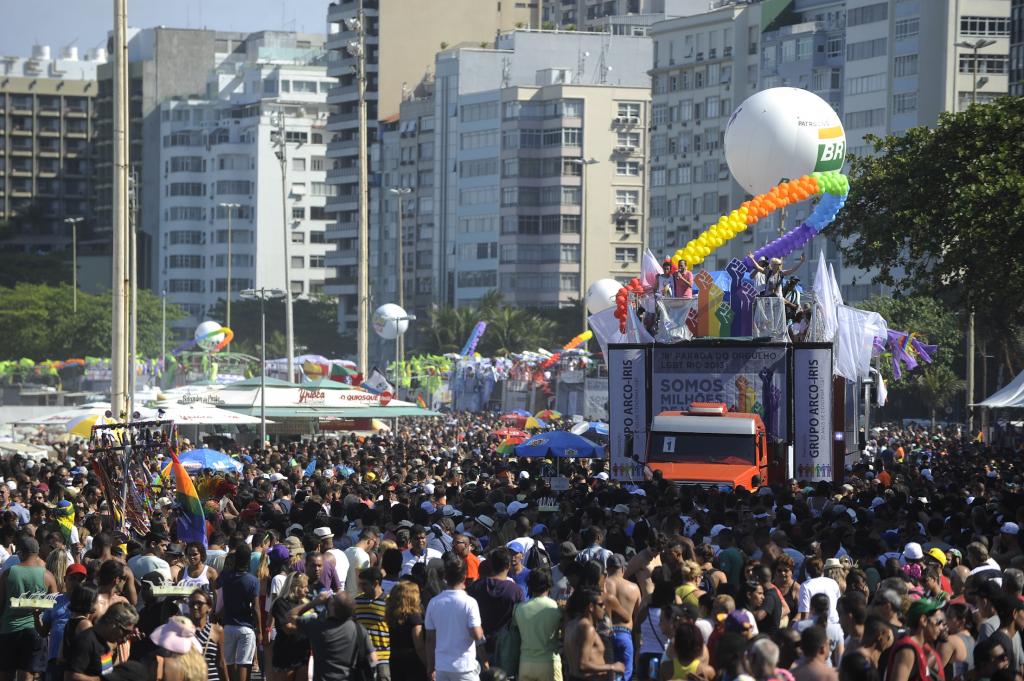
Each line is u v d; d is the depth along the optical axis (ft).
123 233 309.63
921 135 337.11
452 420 549.54
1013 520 160.04
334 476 225.35
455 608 100.68
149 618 108.88
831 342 252.83
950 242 320.50
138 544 134.21
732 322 258.78
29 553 115.14
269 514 159.12
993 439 457.68
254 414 349.61
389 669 104.58
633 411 258.57
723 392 256.11
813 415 253.03
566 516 147.95
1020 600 96.89
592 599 98.02
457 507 175.63
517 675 104.01
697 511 161.99
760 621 103.04
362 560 129.29
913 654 84.94
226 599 115.96
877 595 95.61
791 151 273.95
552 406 565.12
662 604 101.19
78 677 96.02
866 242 343.46
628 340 264.11
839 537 138.00
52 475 221.25
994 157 301.84
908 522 152.25
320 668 99.40
